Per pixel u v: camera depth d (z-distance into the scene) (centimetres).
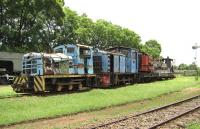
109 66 3734
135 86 3950
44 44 5834
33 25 5669
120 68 4031
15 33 5500
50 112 1945
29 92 2853
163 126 1595
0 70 4481
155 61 5722
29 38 5644
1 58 4547
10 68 4684
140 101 2734
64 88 3036
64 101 2402
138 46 8631
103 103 2408
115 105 2419
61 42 6147
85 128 1514
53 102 2322
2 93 2683
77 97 2639
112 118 1823
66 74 2978
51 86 2886
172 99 2916
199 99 2872
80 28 6688
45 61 2784
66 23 6253
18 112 1922
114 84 3900
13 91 2905
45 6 5525
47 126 1606
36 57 2794
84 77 3291
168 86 4188
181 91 3762
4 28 5300
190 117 1875
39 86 2725
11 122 1664
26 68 2861
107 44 7669
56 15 5653
